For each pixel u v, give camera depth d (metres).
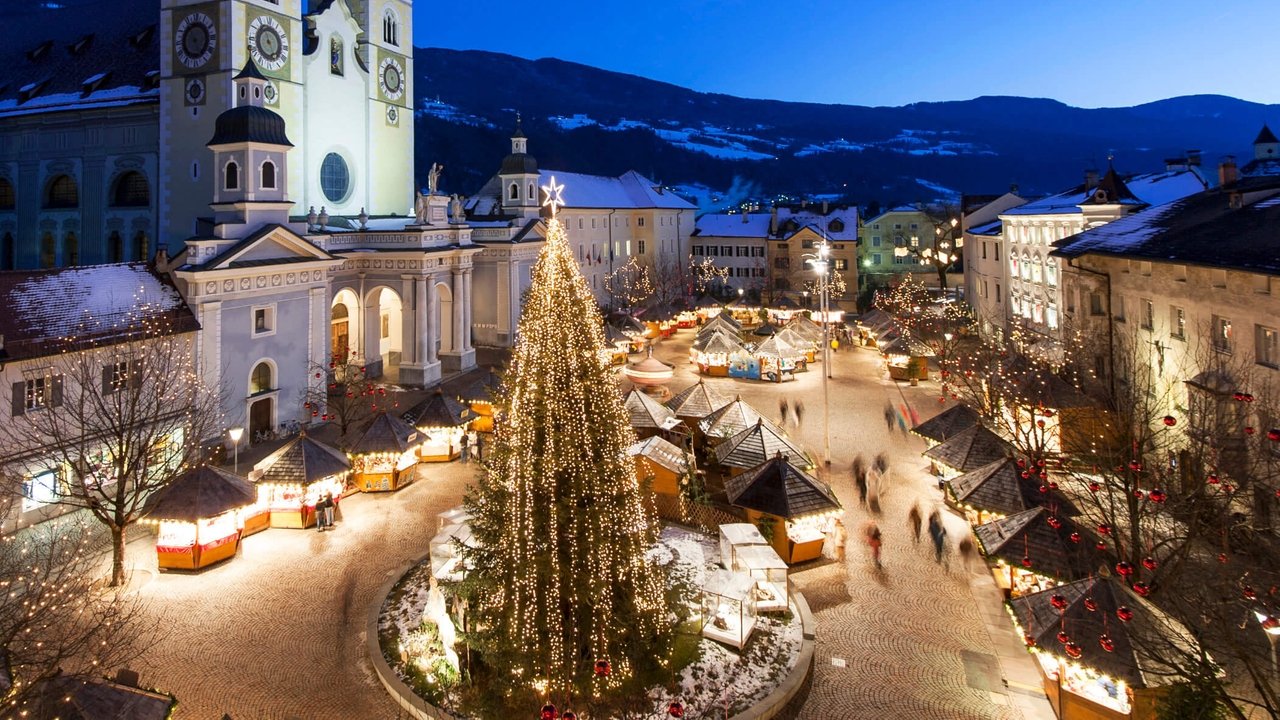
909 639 22.94
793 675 20.66
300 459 31.47
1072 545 23.77
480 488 20.66
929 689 20.53
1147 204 47.97
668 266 111.69
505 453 19.11
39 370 30.52
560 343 17.86
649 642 19.84
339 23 61.25
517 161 75.62
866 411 50.31
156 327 34.69
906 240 121.38
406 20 69.38
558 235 18.52
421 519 32.25
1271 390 25.83
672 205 113.38
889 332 68.12
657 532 20.50
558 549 18.19
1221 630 17.41
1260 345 27.34
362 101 64.12
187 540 27.08
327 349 48.16
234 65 52.22
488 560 19.77
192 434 30.91
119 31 65.00
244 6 52.44
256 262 41.03
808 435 44.44
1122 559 22.09
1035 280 58.34
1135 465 24.00
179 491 27.47
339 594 25.50
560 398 17.69
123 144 58.91
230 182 42.16
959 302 81.06
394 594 25.12
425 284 56.84
